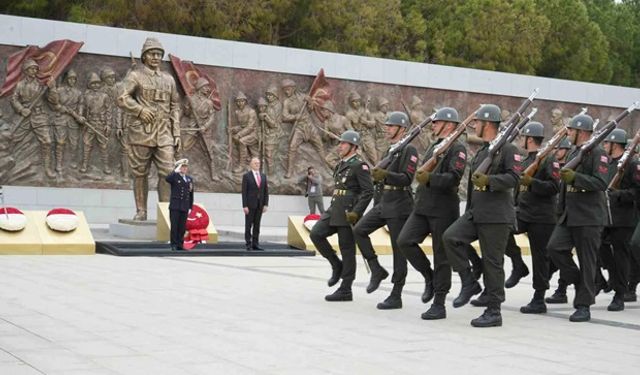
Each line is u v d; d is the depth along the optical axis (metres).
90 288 10.58
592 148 9.23
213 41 22.98
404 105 25.47
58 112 21.33
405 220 9.52
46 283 10.98
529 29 42.34
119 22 32.91
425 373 6.16
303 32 37.72
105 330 7.57
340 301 10.09
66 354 6.48
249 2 34.41
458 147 8.92
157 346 6.90
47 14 32.25
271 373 6.04
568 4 45.22
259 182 17.05
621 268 10.38
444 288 8.92
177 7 32.75
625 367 6.49
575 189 9.30
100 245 16.47
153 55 19.31
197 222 17.83
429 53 43.22
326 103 24.28
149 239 19.36
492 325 8.48
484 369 6.35
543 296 9.84
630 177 10.67
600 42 46.09
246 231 17.00
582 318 9.06
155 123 19.31
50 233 16.06
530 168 10.08
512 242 11.25
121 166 22.08
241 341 7.23
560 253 9.41
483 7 41.97
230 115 23.23
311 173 23.80
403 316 9.05
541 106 27.81
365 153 24.80
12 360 6.21
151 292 10.35
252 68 23.47
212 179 23.02
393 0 40.66
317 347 7.06
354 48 37.91
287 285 11.55
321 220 10.44
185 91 22.55
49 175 21.28
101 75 21.81
